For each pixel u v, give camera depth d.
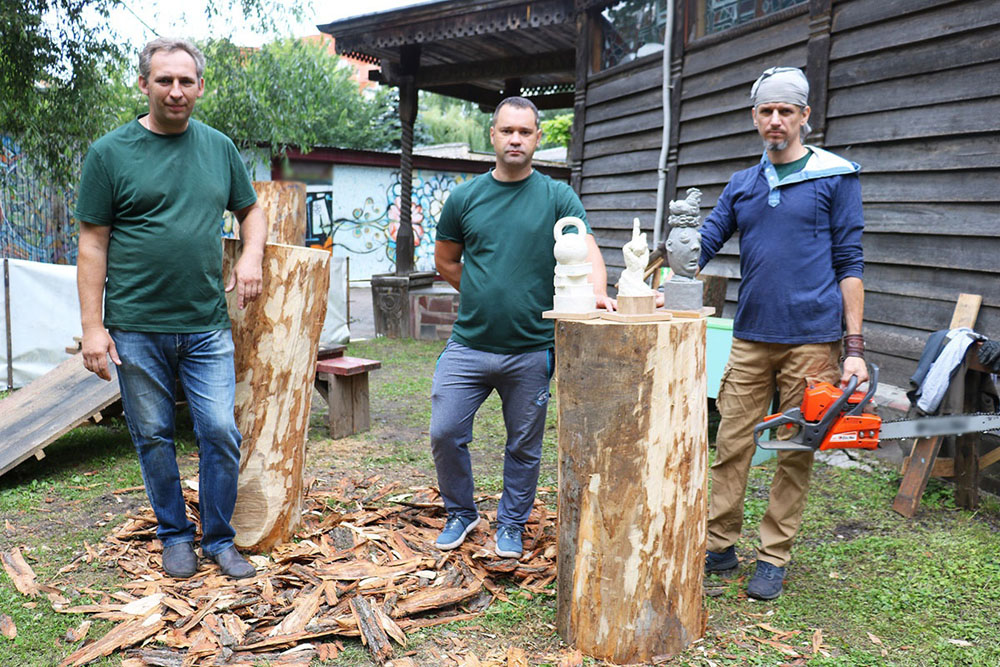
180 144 2.95
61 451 5.07
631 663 2.58
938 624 2.82
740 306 3.14
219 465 3.10
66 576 3.13
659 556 2.55
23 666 2.46
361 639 2.65
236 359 3.30
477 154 24.53
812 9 5.36
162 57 2.77
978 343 3.96
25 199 12.48
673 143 7.12
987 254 4.25
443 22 8.94
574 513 2.62
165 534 3.18
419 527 3.68
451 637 2.71
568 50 9.82
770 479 4.52
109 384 4.83
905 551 3.47
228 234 6.39
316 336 3.41
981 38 4.23
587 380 2.52
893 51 4.79
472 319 3.15
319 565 3.20
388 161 20.11
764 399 3.15
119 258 2.92
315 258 3.33
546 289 3.12
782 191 2.98
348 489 4.27
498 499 4.14
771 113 2.92
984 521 3.84
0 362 6.68
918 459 3.97
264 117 11.41
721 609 2.95
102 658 2.51
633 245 2.58
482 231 3.12
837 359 3.03
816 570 3.31
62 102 8.71
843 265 2.96
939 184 4.54
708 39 6.57
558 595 2.72
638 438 2.49
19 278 6.66
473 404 3.24
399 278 10.45
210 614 2.76
